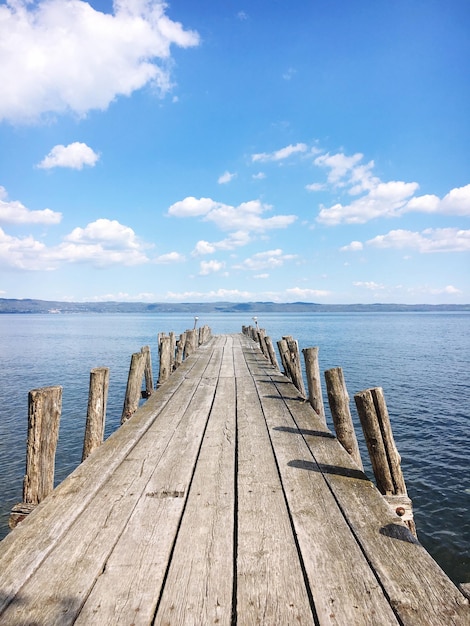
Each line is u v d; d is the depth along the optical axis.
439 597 1.90
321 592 1.95
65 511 2.83
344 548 2.35
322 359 28.30
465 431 12.09
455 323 102.56
